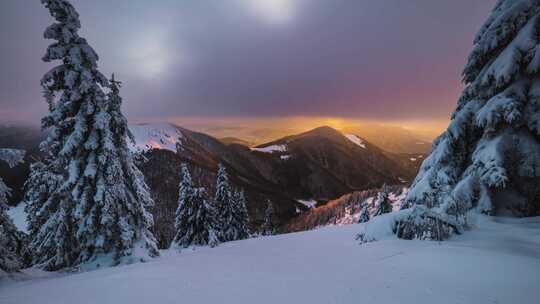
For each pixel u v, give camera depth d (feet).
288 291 15.93
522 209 32.19
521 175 32.71
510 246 22.44
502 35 36.65
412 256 21.44
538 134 32.50
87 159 42.96
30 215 64.28
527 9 34.96
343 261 22.65
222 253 34.35
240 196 121.19
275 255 29.40
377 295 14.39
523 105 33.76
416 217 28.84
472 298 13.39
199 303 14.90
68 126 44.06
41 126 43.19
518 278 15.46
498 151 33.35
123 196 45.16
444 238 26.71
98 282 20.93
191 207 91.40
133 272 23.79
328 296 14.71
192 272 22.18
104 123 42.29
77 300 16.97
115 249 44.68
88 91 43.21
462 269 17.47
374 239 30.89
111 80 47.14
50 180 59.67
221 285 17.89
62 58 43.09
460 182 35.94
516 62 33.83
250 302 14.60
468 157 40.22
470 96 42.73
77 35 43.42
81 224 41.81
